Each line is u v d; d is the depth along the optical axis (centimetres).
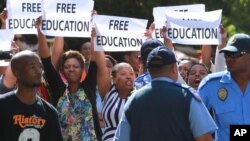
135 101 929
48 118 945
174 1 2036
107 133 1197
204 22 1276
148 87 928
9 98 936
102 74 1217
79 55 1135
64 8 1226
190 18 1274
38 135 937
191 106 911
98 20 1252
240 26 2852
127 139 935
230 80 1026
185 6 1311
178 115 910
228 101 1023
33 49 1616
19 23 1236
